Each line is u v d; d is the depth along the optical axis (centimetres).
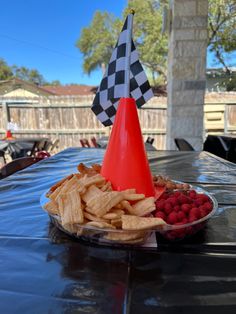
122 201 75
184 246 73
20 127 688
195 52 369
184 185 112
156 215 77
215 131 655
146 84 108
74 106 684
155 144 678
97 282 58
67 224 73
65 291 55
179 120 384
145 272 62
